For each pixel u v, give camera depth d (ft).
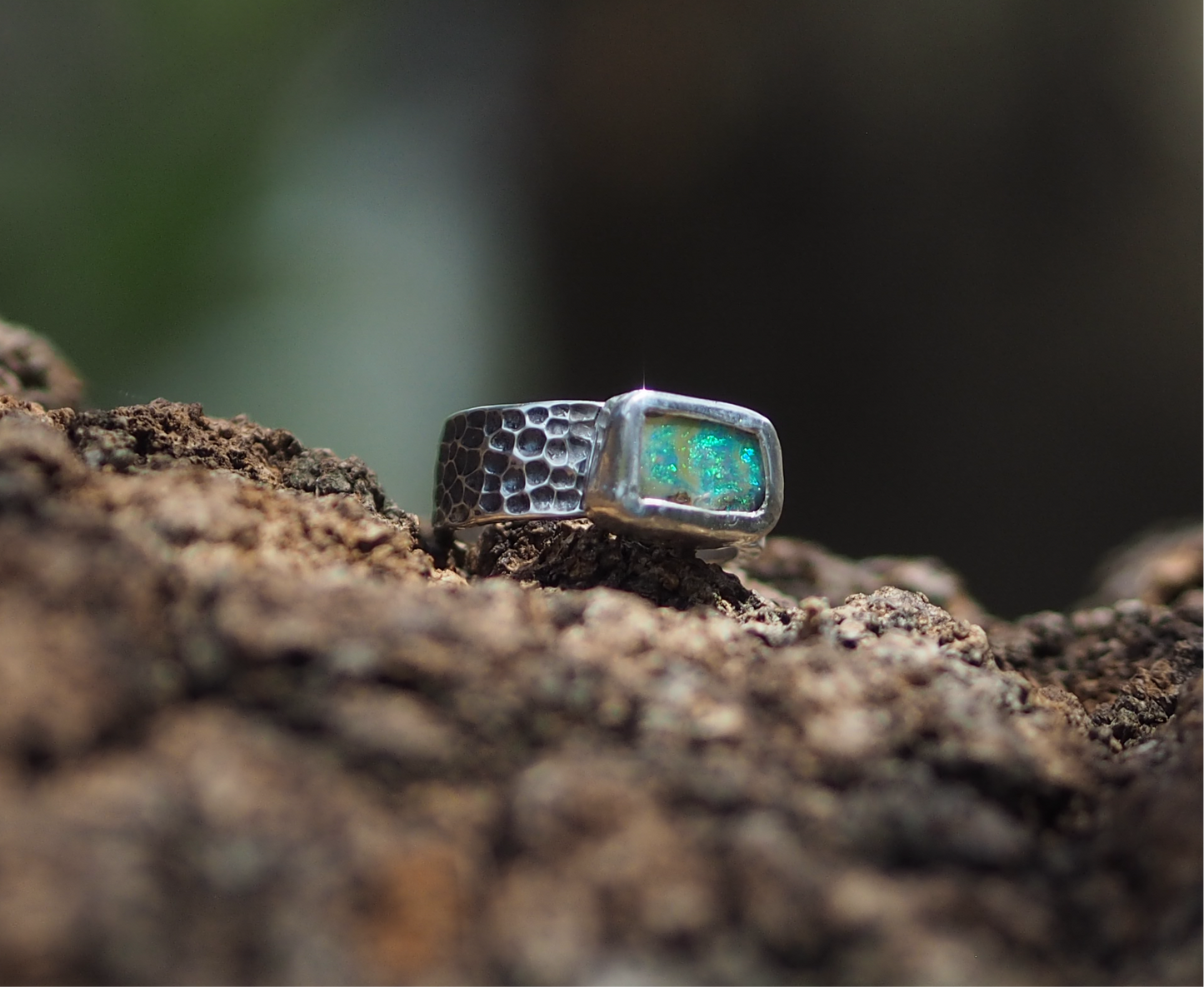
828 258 1.25
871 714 0.30
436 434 1.25
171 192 1.24
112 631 0.27
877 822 0.28
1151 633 0.43
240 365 1.21
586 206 1.32
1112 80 1.17
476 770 0.28
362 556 0.34
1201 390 1.16
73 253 1.20
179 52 1.25
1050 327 1.20
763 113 1.26
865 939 0.25
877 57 1.22
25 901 0.21
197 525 0.32
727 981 0.24
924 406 1.23
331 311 1.25
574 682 0.29
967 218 1.22
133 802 0.24
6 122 1.18
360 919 0.24
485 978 0.24
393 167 1.31
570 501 0.39
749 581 0.47
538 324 1.31
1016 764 0.30
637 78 1.28
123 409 0.38
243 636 0.28
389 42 1.31
